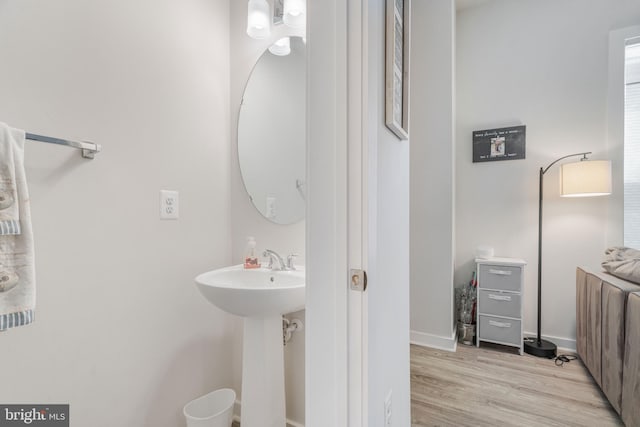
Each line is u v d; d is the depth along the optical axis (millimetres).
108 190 1161
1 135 818
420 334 2564
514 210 2658
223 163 1641
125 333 1214
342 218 719
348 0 710
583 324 2111
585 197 2422
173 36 1393
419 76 2602
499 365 2180
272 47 1547
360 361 724
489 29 2758
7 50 917
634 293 1446
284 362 1444
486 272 2473
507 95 2695
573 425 1550
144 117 1279
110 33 1165
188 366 1457
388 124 916
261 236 1575
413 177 2621
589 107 2422
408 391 1316
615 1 2354
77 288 1075
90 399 1106
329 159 729
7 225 808
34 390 975
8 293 811
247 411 1262
